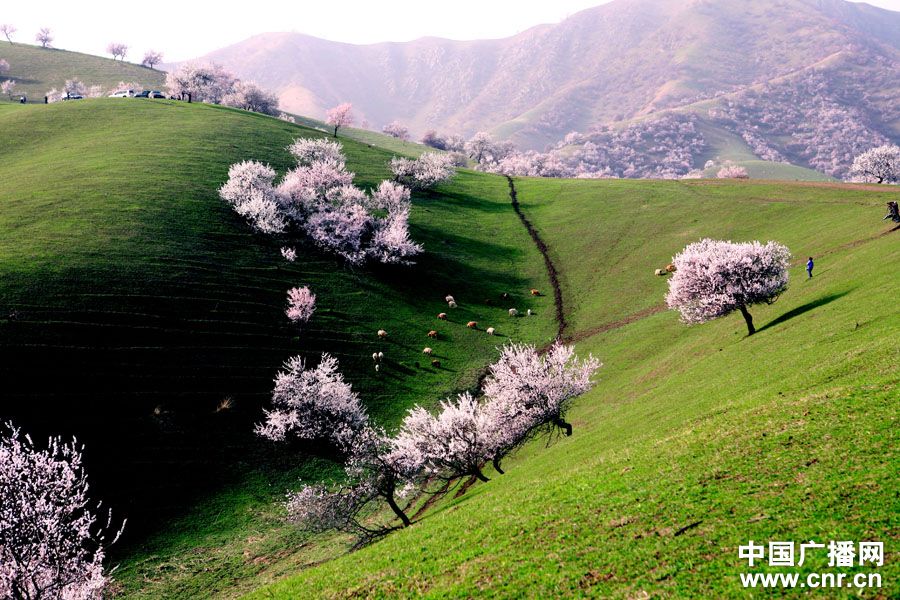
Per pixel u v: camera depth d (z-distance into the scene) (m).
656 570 19.78
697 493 24.19
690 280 58.28
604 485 28.67
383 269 99.75
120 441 53.84
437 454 44.88
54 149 117.06
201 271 80.69
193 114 151.50
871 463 22.00
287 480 55.22
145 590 42.06
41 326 61.12
